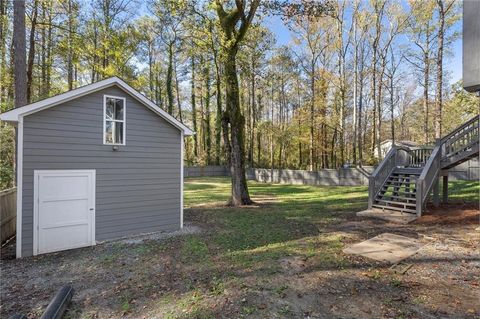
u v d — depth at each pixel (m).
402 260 5.14
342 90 22.42
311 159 23.86
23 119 6.02
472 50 3.57
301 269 4.84
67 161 6.57
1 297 4.13
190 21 12.35
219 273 4.77
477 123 8.62
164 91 27.91
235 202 12.26
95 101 6.98
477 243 5.94
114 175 7.30
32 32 13.14
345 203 11.93
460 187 12.95
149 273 4.91
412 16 20.56
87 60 16.88
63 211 6.51
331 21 22.12
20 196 5.98
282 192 17.00
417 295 3.83
